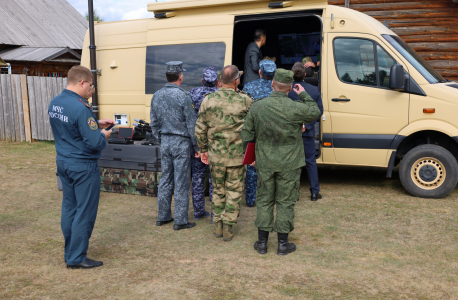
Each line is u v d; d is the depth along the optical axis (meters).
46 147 9.60
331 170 7.08
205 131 3.91
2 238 4.04
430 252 3.56
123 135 5.68
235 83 3.90
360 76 5.27
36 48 18.41
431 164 5.06
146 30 6.43
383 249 3.64
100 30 6.84
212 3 5.86
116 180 5.67
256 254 3.61
